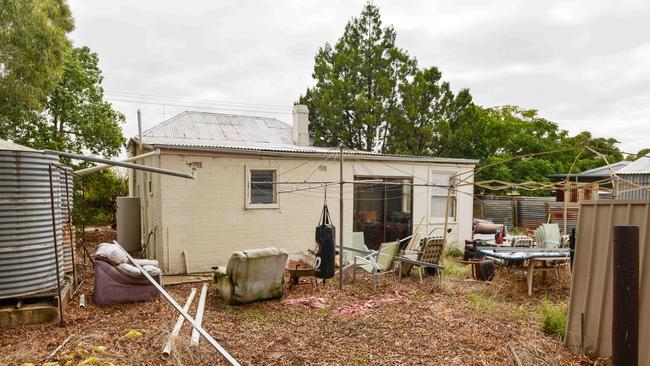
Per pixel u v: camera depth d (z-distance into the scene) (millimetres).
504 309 6168
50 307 5137
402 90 19719
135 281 6094
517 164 25438
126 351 3982
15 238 5012
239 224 9211
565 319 4988
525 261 8156
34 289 5180
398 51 20531
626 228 2400
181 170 8594
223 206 9023
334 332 5059
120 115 15938
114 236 14797
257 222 9430
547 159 27625
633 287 2393
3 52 10516
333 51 22203
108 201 17969
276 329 5145
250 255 6281
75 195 12578
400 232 11625
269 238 9586
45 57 10930
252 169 9375
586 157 28906
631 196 14352
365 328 5207
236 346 4469
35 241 5188
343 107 20000
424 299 6723
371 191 11242
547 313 5496
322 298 6684
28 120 12727
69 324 5012
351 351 4414
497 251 8406
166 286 7535
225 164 9039
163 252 8445
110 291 5938
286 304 6383
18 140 13344
